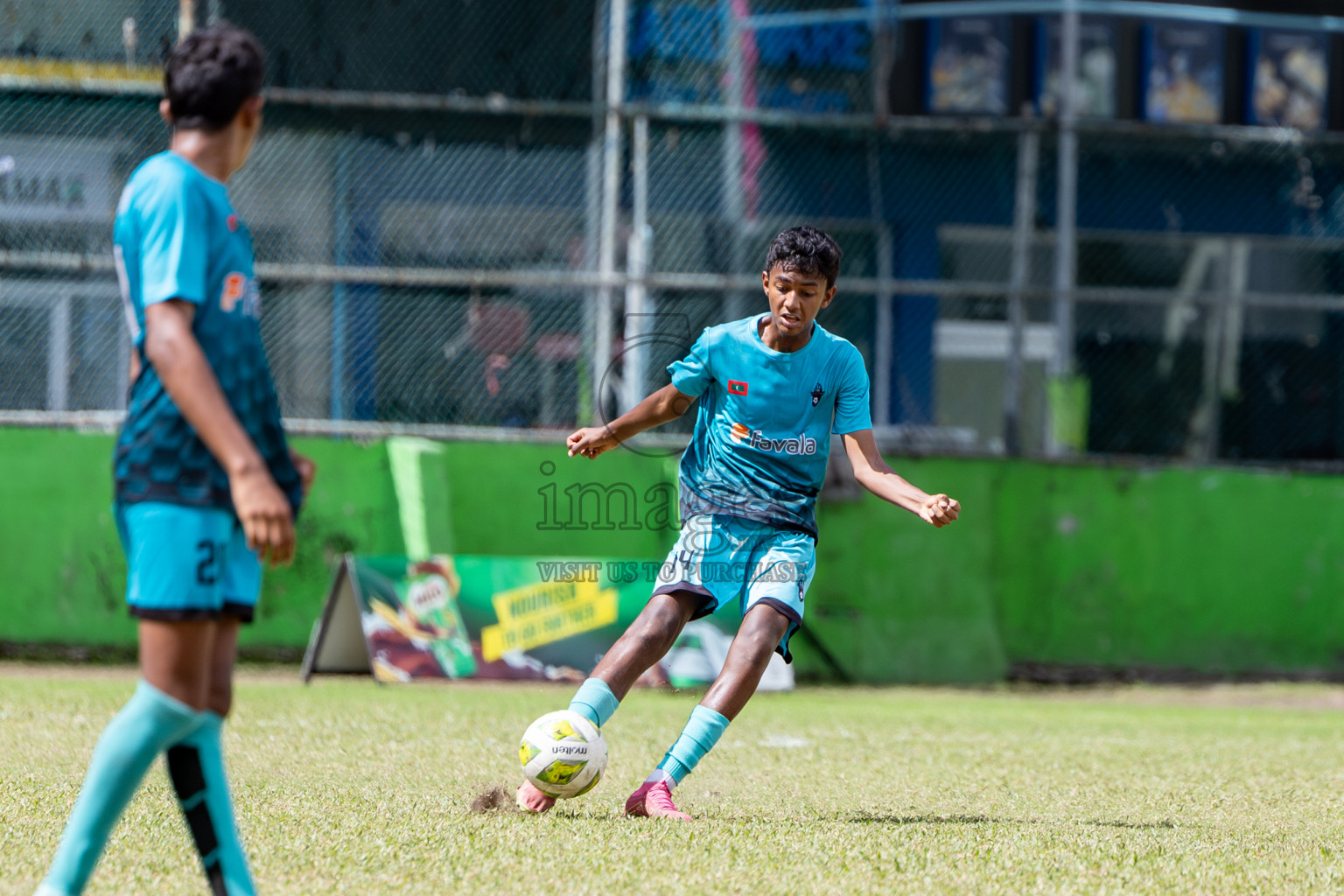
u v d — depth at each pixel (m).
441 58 39.78
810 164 41.84
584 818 13.00
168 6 38.00
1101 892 10.13
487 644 31.59
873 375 41.97
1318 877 11.01
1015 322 38.16
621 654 13.63
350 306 37.53
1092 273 45.88
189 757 8.50
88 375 36.94
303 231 38.12
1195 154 45.84
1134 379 45.66
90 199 37.50
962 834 12.74
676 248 39.31
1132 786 17.52
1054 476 38.66
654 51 40.09
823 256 13.28
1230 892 10.30
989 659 37.28
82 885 8.12
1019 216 39.38
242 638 35.91
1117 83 45.88
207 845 8.49
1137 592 38.69
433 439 37.16
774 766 18.53
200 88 8.58
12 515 35.62
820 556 37.38
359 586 31.31
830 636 36.84
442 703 27.11
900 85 44.75
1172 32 46.22
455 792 14.75
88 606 35.62
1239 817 14.83
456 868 10.39
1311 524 39.25
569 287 37.59
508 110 37.47
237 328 8.49
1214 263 46.22
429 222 38.53
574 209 38.84
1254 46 46.53
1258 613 38.97
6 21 37.56
